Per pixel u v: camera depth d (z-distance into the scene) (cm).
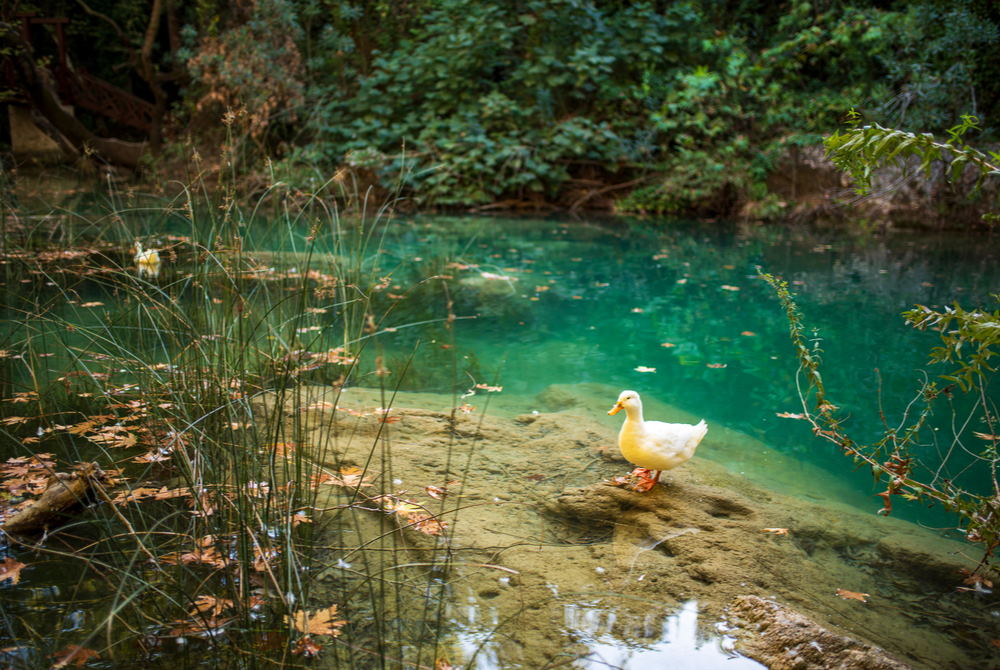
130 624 222
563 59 1420
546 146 1355
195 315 399
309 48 1416
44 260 605
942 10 1295
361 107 1418
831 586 263
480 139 1323
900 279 813
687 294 755
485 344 578
